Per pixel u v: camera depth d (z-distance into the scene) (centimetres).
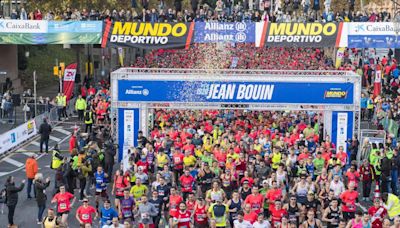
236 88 3975
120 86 4025
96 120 4762
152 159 3303
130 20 5556
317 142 3675
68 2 6681
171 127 3800
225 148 3291
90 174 3278
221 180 2842
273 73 4247
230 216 2575
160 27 5281
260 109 3984
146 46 5266
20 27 5344
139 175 2984
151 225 2512
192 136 3609
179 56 7212
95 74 7356
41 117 5153
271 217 2558
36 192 2886
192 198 2548
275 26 5247
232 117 4309
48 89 7381
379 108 4738
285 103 3969
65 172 3133
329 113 3972
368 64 6322
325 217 2528
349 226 2358
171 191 2503
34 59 8462
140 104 4031
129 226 2334
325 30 5212
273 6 7088
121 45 5284
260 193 2631
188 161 3161
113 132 4153
